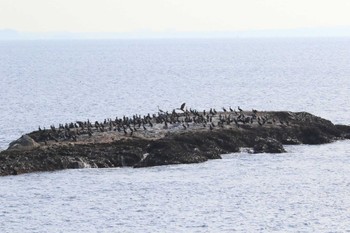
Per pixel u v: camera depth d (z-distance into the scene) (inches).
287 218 3125.0
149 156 4072.3
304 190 3582.7
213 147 4279.0
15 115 6614.2
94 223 3070.9
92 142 4244.6
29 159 3961.6
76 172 3905.0
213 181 3730.3
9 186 3644.2
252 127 4611.2
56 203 3366.1
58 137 4367.6
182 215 3171.8
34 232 2967.5
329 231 2947.8
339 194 3511.3
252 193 3521.2
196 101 7726.4
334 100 7588.6
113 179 3767.2
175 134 4382.4
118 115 6565.0
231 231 2947.8
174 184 3676.2
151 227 3006.9
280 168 4023.1
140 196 3464.6
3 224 3075.8
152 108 7101.4
